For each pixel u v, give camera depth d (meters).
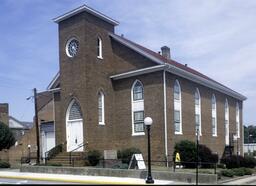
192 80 38.97
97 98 35.50
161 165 33.06
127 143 35.75
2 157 47.25
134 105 35.72
